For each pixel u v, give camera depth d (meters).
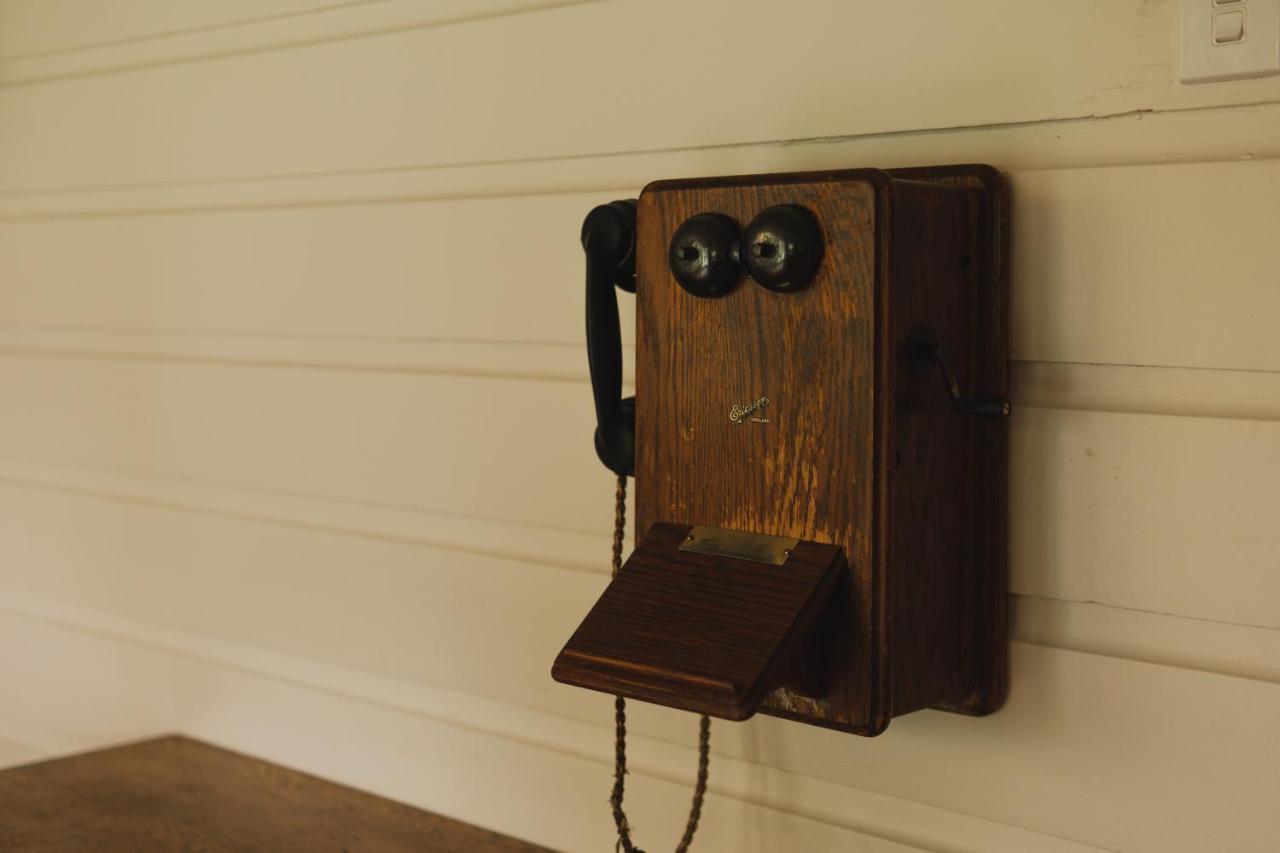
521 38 1.66
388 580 1.87
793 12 1.44
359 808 1.86
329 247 1.89
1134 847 1.27
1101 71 1.24
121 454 2.21
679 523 1.29
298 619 1.98
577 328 1.65
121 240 2.16
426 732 1.85
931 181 1.29
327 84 1.87
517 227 1.69
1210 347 1.20
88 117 2.19
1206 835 1.23
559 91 1.63
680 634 1.17
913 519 1.21
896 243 1.16
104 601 2.27
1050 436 1.29
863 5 1.39
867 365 1.15
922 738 1.40
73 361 2.27
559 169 1.65
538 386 1.69
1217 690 1.22
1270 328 1.17
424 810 1.85
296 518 1.97
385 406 1.85
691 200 1.25
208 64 2.01
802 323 1.19
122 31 2.12
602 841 1.67
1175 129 1.21
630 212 1.36
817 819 1.48
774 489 1.22
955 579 1.29
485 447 1.75
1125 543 1.26
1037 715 1.32
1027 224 1.29
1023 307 1.30
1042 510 1.30
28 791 1.91
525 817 1.75
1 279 2.37
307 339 1.93
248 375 2.01
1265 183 1.17
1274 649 1.19
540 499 1.70
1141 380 1.24
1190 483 1.22
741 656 1.12
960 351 1.27
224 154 2.01
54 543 2.34
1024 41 1.29
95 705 2.31
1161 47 1.21
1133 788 1.27
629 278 1.39
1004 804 1.35
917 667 1.23
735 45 1.48
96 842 1.73
